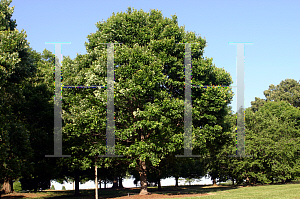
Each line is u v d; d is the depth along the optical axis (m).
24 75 22.38
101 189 50.25
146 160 26.64
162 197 24.22
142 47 23.55
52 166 28.77
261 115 47.66
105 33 25.30
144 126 22.48
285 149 43.00
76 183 35.16
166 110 22.91
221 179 52.94
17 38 21.03
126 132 22.41
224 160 45.66
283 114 60.66
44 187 39.69
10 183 37.44
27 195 33.75
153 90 22.64
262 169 43.81
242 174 43.53
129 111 24.41
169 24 26.39
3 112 20.78
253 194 23.77
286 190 26.17
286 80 83.88
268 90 85.44
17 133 21.03
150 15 27.86
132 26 25.02
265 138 43.28
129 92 21.92
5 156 19.02
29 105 27.77
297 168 44.66
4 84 20.86
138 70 22.12
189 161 28.84
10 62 19.44
